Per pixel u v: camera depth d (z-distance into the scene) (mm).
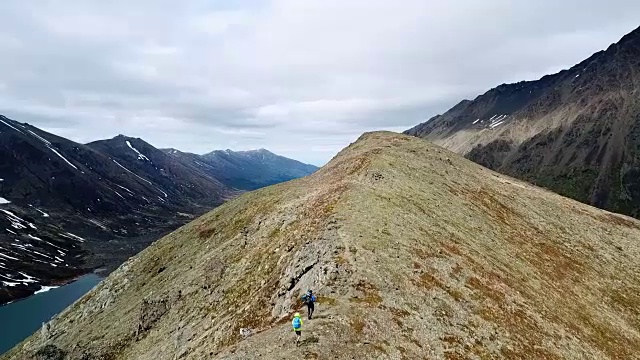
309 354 31953
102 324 83188
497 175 128875
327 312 38188
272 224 75875
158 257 101625
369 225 56000
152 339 66125
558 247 82688
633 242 100875
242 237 80375
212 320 57031
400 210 64375
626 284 78062
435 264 50938
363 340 34844
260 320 46625
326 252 49656
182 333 59375
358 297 41000
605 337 55406
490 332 42281
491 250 66188
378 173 81375
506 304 49156
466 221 73812
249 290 58375
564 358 44062
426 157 106875
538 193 117375
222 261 74438
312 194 81312
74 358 72562
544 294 59406
